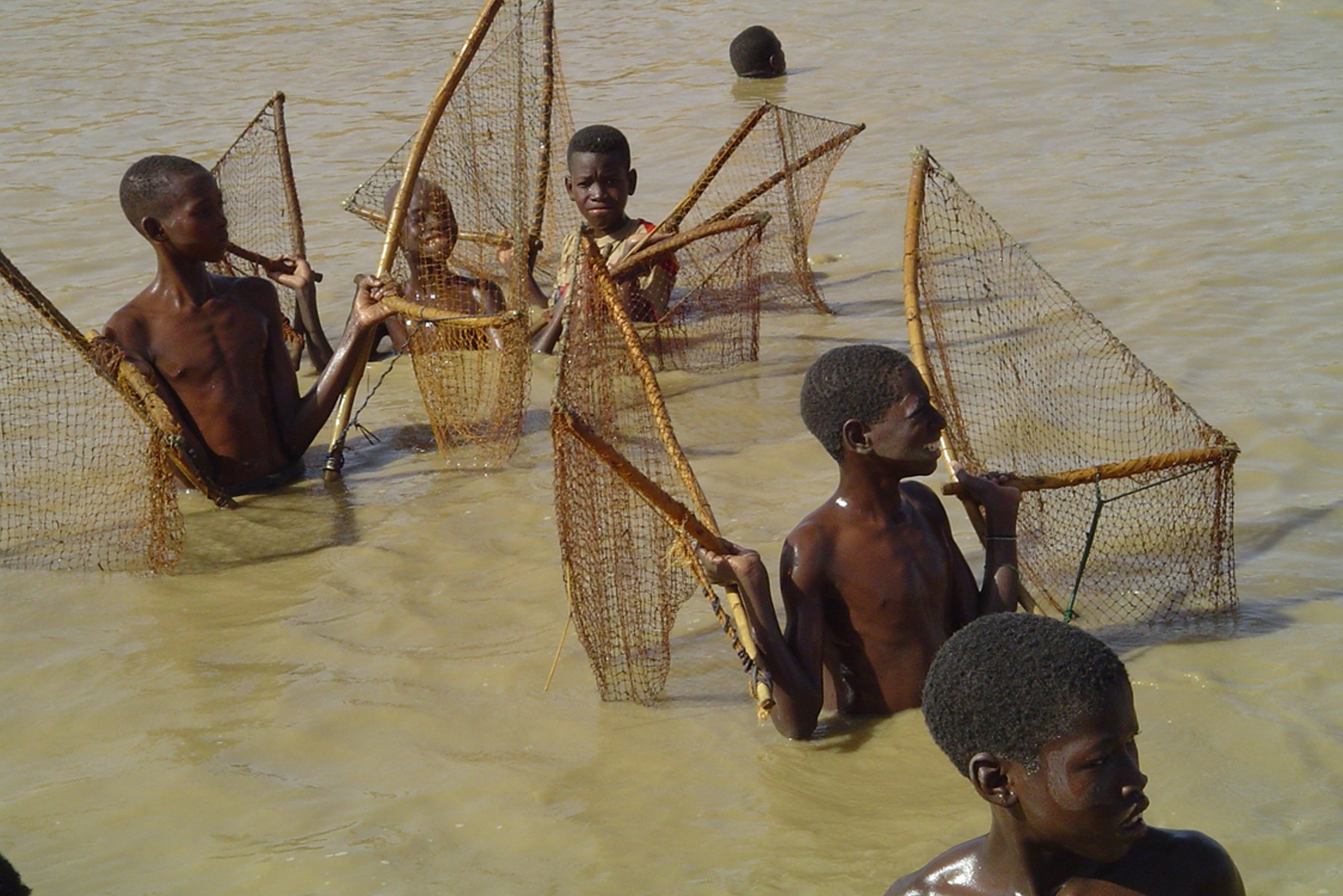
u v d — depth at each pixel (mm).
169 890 3771
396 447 7172
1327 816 3709
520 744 4410
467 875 3750
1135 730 2609
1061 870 2740
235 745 4484
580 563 4531
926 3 18391
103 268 9875
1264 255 8609
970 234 8539
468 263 8469
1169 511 5199
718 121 13273
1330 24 15242
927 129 12508
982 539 4852
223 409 6500
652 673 4664
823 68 15305
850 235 9938
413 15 19422
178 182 6258
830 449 4289
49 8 21078
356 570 5715
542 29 8703
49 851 3984
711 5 19234
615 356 7188
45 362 8133
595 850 3826
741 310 7863
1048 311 7871
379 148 12867
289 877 3781
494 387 7520
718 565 4262
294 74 16281
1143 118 12195
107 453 6953
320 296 9227
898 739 4277
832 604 4348
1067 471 4914
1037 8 17484
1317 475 5828
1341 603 4836
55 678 4973
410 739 4465
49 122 14438
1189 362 7062
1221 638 4656
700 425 6980
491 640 5078
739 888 3613
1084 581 5094
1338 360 7000
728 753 4277
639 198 10992
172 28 19234
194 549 6020
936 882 2857
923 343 5172
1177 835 2812
